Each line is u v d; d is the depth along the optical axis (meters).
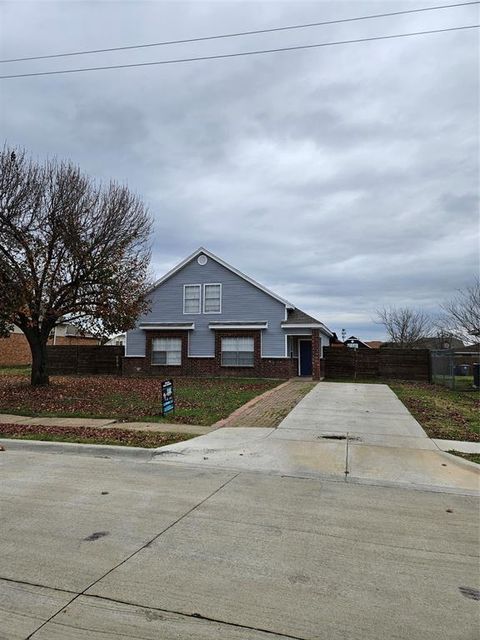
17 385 18.20
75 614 3.33
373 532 4.96
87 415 12.20
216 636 3.09
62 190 16.03
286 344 24.69
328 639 3.08
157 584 3.78
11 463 7.93
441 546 4.62
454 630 3.21
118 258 16.95
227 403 14.20
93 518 5.23
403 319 49.59
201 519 5.25
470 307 33.00
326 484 6.77
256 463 7.82
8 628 3.15
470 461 7.84
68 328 41.00
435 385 21.25
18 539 4.64
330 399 15.52
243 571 4.03
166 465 7.78
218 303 25.78
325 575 3.98
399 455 8.34
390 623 3.28
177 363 26.06
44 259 16.03
